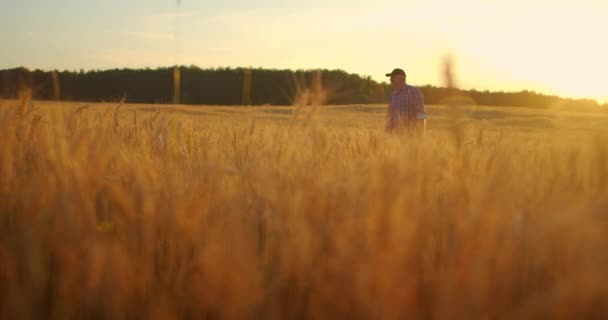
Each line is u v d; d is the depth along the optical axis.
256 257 1.09
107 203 1.37
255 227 1.31
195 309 1.02
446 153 1.72
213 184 1.46
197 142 2.46
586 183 1.33
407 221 0.98
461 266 0.88
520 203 1.21
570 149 1.53
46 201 1.28
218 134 2.72
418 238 0.96
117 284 0.99
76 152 1.51
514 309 0.83
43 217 1.15
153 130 2.51
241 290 0.92
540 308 0.77
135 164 1.66
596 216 0.90
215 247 1.03
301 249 1.01
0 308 0.94
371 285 0.87
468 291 0.83
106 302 0.98
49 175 1.40
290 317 0.99
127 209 1.26
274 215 1.21
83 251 1.05
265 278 1.07
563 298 0.76
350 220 1.10
